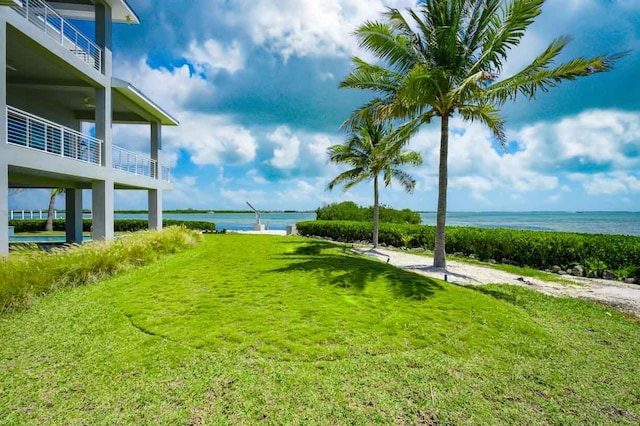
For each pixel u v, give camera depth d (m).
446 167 10.18
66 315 4.79
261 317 4.68
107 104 11.99
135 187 15.52
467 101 9.65
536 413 2.80
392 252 14.93
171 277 7.23
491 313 5.26
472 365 3.59
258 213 28.80
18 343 3.86
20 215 28.67
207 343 3.84
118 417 2.57
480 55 9.44
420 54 9.91
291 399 2.84
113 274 7.45
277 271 7.88
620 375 3.53
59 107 14.26
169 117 16.62
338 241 21.25
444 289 6.52
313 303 5.36
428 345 4.00
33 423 2.49
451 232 14.33
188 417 2.58
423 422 2.62
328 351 3.71
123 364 3.36
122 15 12.97
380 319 4.73
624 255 9.23
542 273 9.78
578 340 4.51
